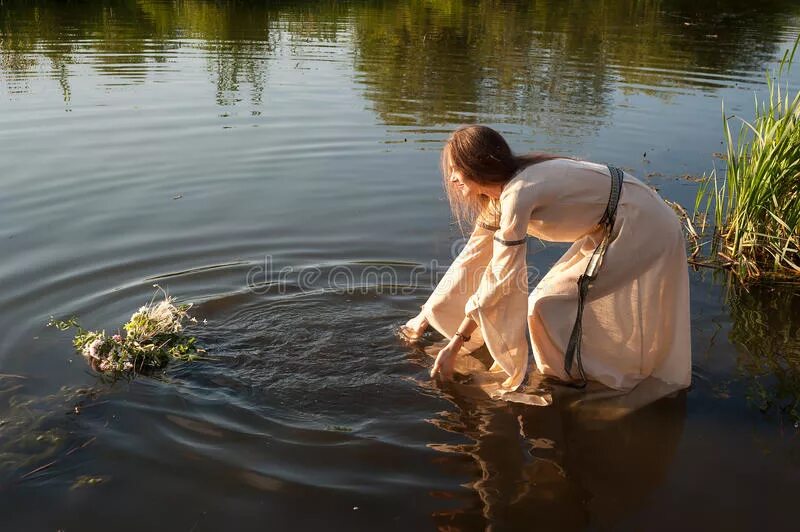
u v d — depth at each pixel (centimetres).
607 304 345
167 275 452
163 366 356
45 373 342
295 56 1198
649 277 338
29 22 1465
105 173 629
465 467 288
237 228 527
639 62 1156
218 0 1880
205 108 853
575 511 264
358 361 371
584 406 334
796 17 1717
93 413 313
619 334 349
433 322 385
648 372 355
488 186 329
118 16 1600
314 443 300
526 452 299
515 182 320
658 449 301
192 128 771
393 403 334
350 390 344
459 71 1080
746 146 559
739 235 514
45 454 285
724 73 1070
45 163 648
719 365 370
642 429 315
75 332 380
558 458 295
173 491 267
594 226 335
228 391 337
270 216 550
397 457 293
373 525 254
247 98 905
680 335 344
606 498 271
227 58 1170
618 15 1762
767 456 297
